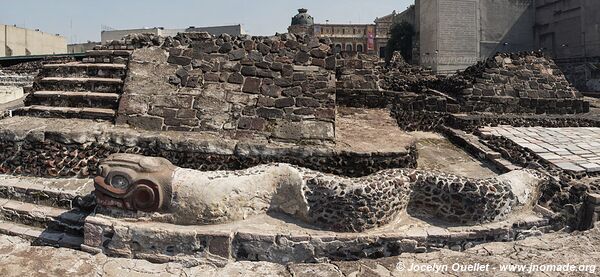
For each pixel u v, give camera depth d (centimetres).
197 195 412
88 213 489
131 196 416
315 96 629
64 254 409
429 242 433
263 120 602
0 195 531
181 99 624
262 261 411
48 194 511
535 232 475
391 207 440
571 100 1024
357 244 417
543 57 1045
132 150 559
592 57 2586
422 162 654
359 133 686
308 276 385
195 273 389
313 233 418
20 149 573
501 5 2933
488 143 720
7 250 414
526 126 853
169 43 689
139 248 411
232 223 425
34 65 1602
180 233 404
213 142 548
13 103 1096
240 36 693
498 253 430
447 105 943
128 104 617
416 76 1234
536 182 507
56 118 639
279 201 442
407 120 869
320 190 427
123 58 734
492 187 460
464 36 2864
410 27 3403
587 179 566
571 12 2730
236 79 652
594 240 461
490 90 969
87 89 691
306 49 682
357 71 1008
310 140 575
